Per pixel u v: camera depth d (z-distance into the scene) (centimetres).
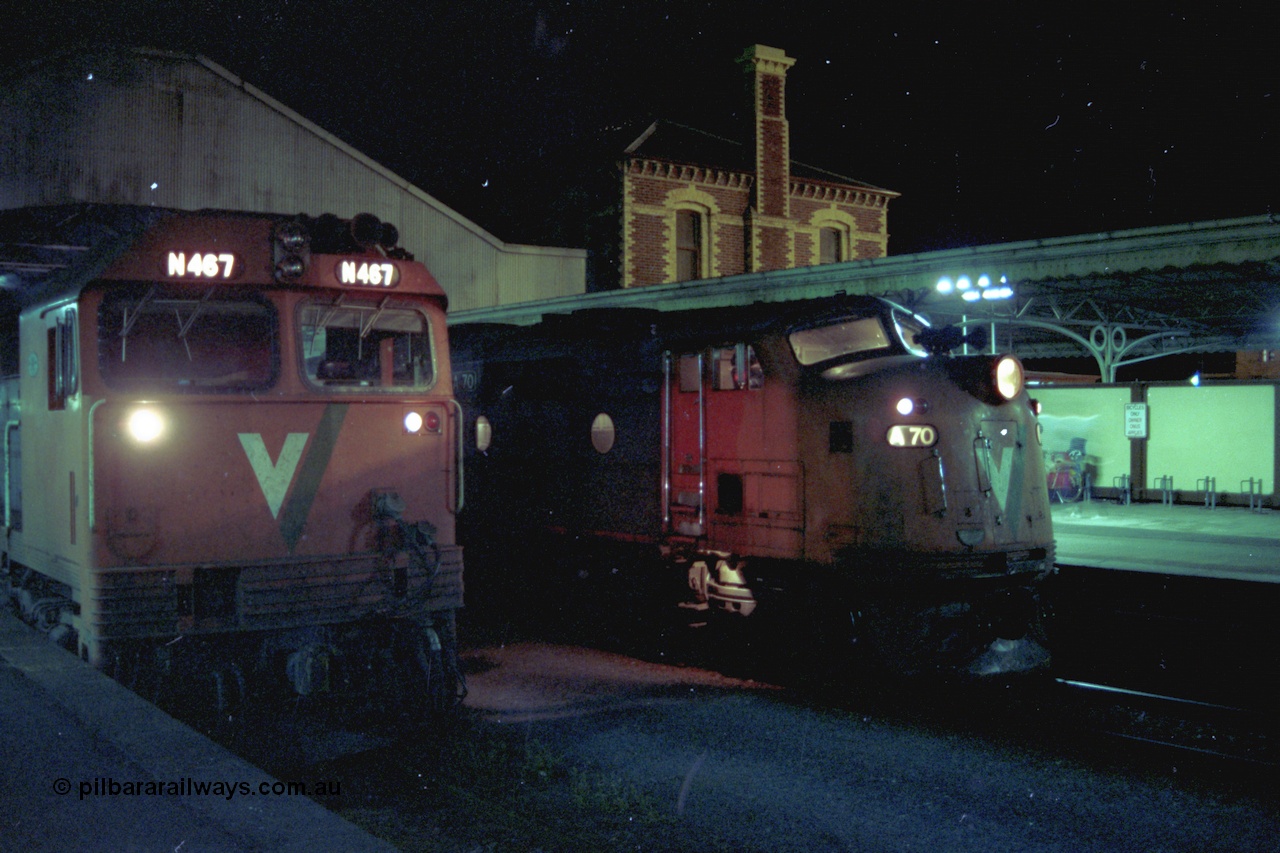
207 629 609
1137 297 1886
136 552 598
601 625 1078
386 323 695
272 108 2359
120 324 613
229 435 627
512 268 2578
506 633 1070
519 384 1187
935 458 809
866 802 573
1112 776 616
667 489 991
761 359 903
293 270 648
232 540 623
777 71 2734
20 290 762
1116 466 1955
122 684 605
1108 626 1000
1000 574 809
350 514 662
